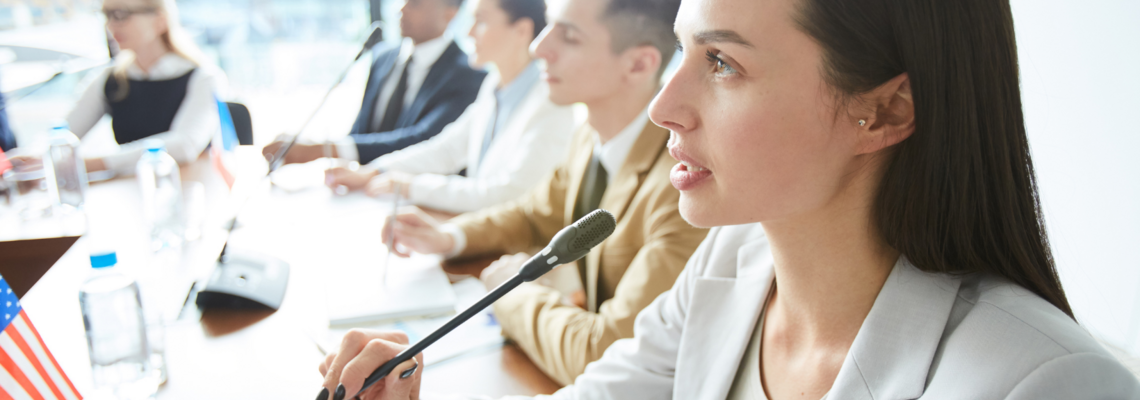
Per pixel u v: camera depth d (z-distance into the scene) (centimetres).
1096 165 204
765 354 72
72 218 151
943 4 50
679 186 63
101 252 88
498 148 205
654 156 123
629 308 101
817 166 56
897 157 56
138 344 90
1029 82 220
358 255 138
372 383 72
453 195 184
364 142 248
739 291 77
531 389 92
